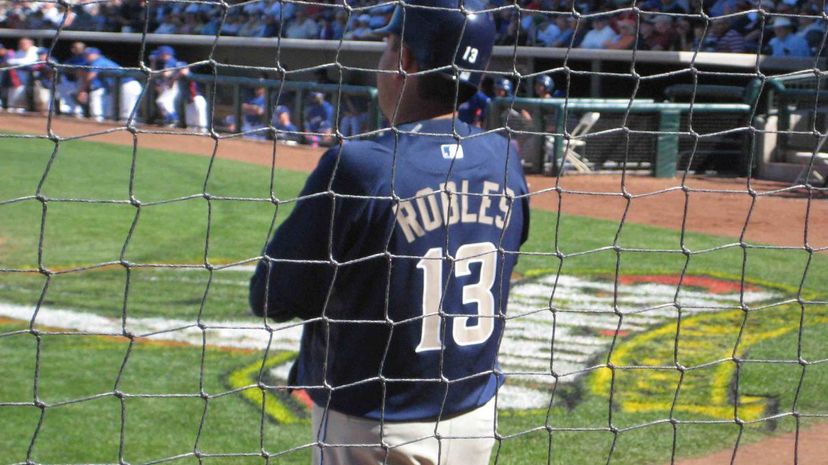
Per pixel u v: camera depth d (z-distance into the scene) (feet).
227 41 130.00
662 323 43.86
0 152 96.73
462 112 68.39
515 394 33.96
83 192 77.10
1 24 123.44
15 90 121.70
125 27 140.26
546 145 89.51
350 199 14.16
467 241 14.94
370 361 14.62
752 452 29.45
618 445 29.78
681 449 29.58
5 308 43.50
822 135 19.67
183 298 46.29
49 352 37.14
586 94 106.93
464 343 15.05
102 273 50.88
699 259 57.93
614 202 77.05
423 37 14.79
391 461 14.87
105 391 33.27
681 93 97.91
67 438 28.99
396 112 15.07
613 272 54.34
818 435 30.81
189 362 36.73
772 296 49.55
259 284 14.64
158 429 30.07
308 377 15.21
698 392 34.65
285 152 103.19
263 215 68.39
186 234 61.57
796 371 36.78
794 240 63.72
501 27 104.73
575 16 16.28
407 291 14.51
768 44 98.63
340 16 118.73
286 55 126.72
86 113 120.57
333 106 104.99
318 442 14.99
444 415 14.98
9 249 56.03
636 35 17.07
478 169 15.11
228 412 31.68
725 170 92.22
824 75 19.33
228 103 113.50
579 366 37.47
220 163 95.09
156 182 83.41
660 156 89.10
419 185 14.47
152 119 116.98
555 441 29.94
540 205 75.41
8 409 30.96
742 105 90.94
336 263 14.26
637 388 34.99
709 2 100.83
